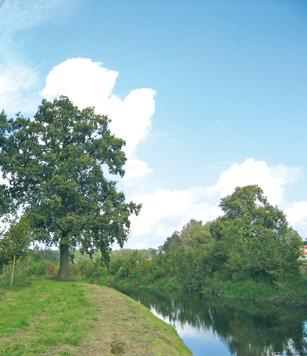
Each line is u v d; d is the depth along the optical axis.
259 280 60.44
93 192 40.09
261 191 86.62
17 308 23.17
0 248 33.84
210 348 25.81
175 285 80.44
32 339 16.17
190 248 94.81
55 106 41.59
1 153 39.12
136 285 89.19
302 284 52.44
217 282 65.44
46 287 32.75
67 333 17.48
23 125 40.44
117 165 42.03
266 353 24.50
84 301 26.28
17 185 40.25
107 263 43.09
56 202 36.88
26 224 35.41
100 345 16.25
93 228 39.97
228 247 71.94
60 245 40.22
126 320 22.38
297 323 35.12
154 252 137.12
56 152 39.88
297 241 57.75
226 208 88.25
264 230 81.38
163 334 22.16
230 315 41.12
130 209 41.41
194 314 42.31
